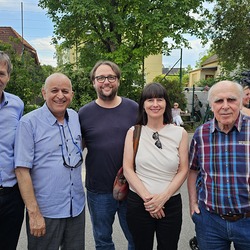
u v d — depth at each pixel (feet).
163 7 42.19
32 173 7.61
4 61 7.75
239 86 6.79
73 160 7.79
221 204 6.80
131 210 8.00
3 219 7.93
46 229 7.66
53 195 7.56
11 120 7.87
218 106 6.68
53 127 7.63
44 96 7.84
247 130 6.67
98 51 47.16
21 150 7.32
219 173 6.81
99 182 9.18
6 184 7.70
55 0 44.47
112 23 44.39
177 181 7.70
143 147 7.88
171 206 7.81
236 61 52.60
